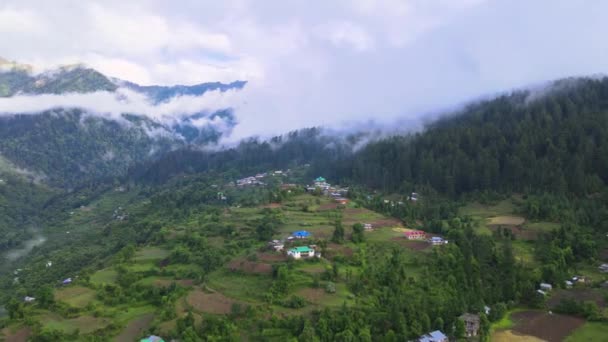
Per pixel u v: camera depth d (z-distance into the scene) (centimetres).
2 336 10712
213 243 16225
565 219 16812
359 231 15675
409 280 12438
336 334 9756
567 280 13038
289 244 14875
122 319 11569
